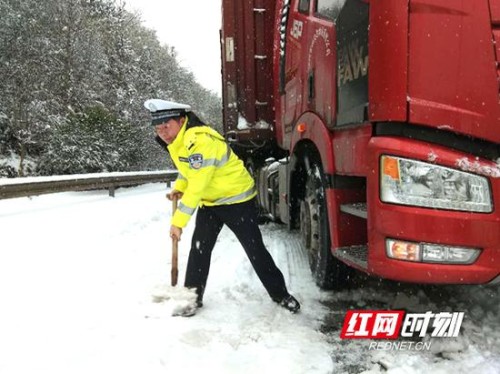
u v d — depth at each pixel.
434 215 2.72
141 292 4.19
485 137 2.77
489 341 3.11
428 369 2.78
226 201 3.73
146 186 19.53
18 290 4.29
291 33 5.05
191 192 3.58
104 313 3.71
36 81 21.64
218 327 3.43
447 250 2.74
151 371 2.80
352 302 3.96
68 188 11.71
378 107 2.88
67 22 25.39
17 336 3.27
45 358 2.95
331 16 3.83
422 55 2.78
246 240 3.73
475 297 3.90
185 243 6.43
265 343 3.17
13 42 20.73
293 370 2.81
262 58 6.63
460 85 2.79
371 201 2.92
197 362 2.91
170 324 3.48
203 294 3.97
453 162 2.74
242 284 4.43
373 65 2.93
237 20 6.64
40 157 21.47
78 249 6.07
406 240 2.78
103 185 13.41
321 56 3.98
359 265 3.13
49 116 21.59
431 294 4.01
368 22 3.05
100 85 28.30
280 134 5.79
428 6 2.78
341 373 2.80
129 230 7.63
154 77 39.56
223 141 3.79
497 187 2.73
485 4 2.80
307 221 4.61
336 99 3.60
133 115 29.31
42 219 8.74
